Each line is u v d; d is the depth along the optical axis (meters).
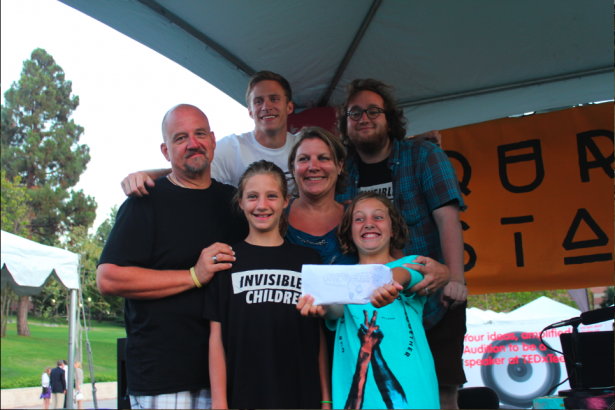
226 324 1.69
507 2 2.68
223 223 1.99
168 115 2.00
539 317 6.82
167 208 1.91
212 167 2.62
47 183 21.47
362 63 3.30
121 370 2.59
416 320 1.72
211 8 2.53
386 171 2.40
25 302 16.27
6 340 15.10
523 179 3.76
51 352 14.59
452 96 3.65
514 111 3.76
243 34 2.80
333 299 1.52
